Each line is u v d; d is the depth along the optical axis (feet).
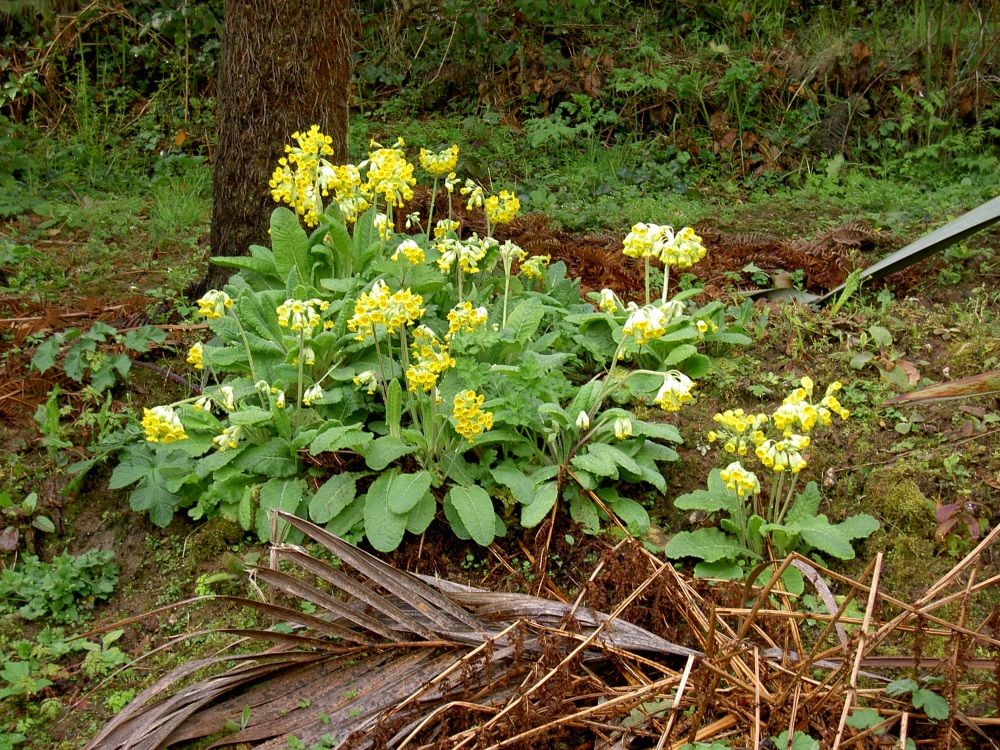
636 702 3.28
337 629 3.43
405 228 5.46
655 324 3.76
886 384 4.28
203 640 3.63
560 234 5.61
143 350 4.42
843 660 3.28
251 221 4.85
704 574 3.72
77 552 3.96
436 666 3.37
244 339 4.06
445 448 3.94
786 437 3.63
